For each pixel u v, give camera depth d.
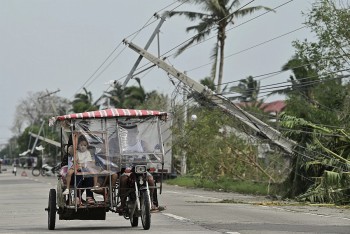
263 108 109.56
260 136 53.41
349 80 56.12
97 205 24.62
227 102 55.09
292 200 46.47
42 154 172.25
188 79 56.75
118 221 29.56
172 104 68.31
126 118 25.39
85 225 27.98
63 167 25.48
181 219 29.83
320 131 46.72
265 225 26.53
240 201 45.19
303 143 47.88
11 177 127.00
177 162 91.44
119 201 24.78
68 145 25.38
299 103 51.53
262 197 50.88
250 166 63.09
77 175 24.53
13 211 37.19
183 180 80.06
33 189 68.25
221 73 82.06
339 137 45.81
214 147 64.69
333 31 54.03
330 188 43.03
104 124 25.28
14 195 56.28
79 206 24.48
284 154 51.78
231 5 78.75
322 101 56.34
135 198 24.53
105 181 24.75
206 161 65.75
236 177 64.94
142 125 25.62
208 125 64.81
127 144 25.23
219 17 78.50
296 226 26.09
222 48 81.38
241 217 31.03
